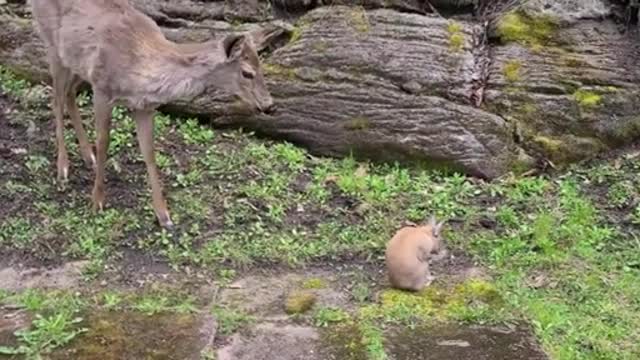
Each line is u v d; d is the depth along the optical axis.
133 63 5.61
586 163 6.46
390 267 5.40
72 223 5.80
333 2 6.91
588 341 5.11
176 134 6.54
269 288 5.46
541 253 5.73
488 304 5.34
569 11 6.70
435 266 5.64
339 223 5.94
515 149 6.44
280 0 6.94
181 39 6.86
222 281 5.49
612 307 5.35
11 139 6.38
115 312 5.21
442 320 5.23
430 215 5.97
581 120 6.50
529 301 5.36
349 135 6.50
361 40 6.66
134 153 6.34
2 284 5.41
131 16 5.70
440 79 6.55
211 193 6.09
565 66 6.59
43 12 5.88
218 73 5.56
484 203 6.14
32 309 5.21
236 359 4.95
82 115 6.62
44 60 6.84
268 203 6.04
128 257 5.62
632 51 6.63
